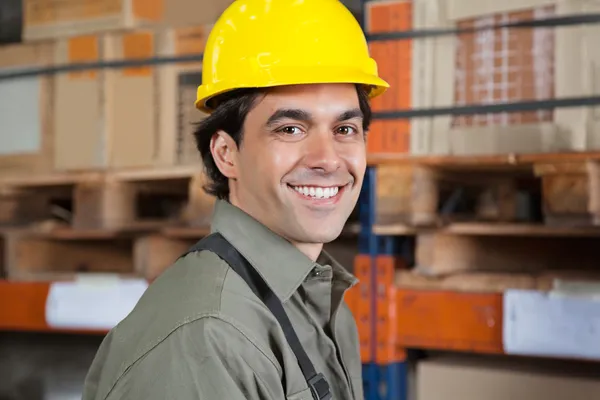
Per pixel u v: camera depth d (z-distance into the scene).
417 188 2.76
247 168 1.56
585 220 2.48
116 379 1.33
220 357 1.30
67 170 3.33
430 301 2.71
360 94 1.77
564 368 2.66
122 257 3.83
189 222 3.17
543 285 2.53
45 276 3.50
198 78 3.10
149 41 3.18
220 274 1.43
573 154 2.46
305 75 1.49
